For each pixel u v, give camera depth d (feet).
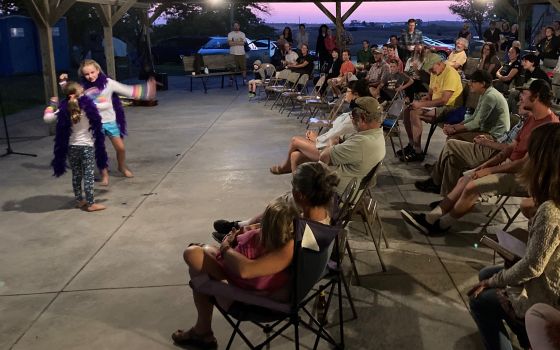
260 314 8.68
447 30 218.59
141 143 27.99
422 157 22.91
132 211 17.76
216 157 24.63
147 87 21.16
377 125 13.20
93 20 80.59
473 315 8.94
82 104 17.24
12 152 26.25
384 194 18.69
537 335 6.75
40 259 14.29
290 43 50.67
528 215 11.31
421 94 29.17
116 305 11.87
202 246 9.27
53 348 10.36
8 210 18.15
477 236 15.03
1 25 61.36
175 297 12.13
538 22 59.47
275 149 25.86
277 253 8.25
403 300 11.74
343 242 11.27
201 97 44.86
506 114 18.16
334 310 11.37
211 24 109.29
